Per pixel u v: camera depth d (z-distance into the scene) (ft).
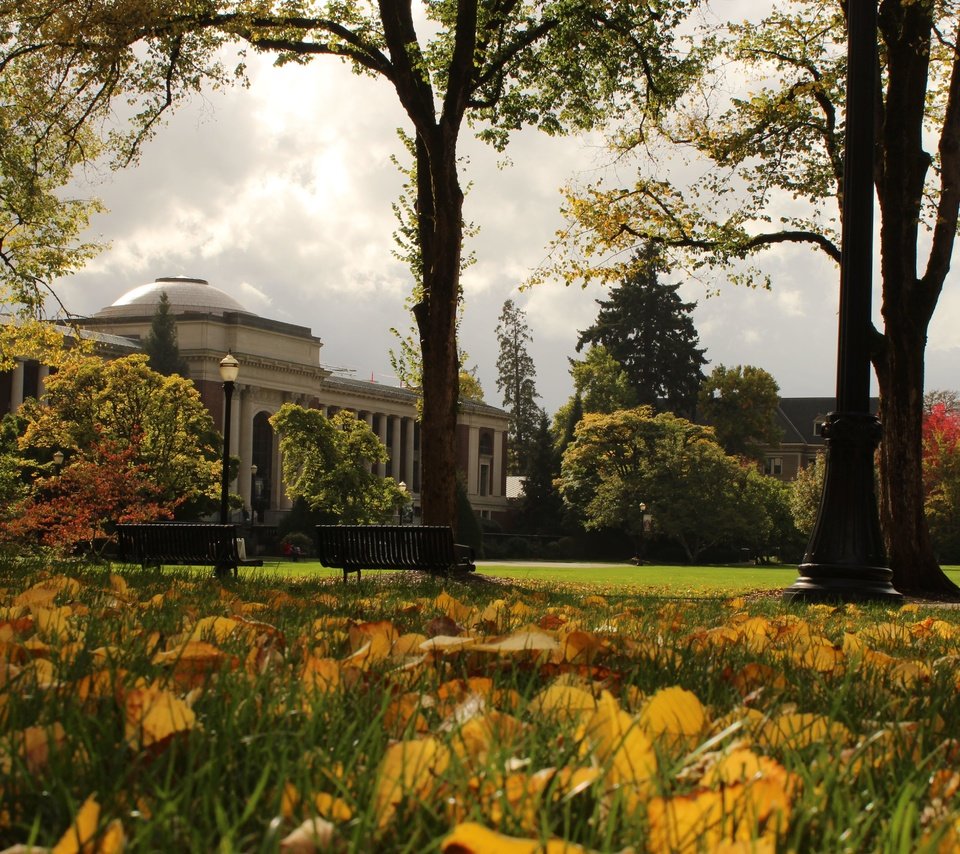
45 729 6.07
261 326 334.85
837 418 42.98
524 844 3.80
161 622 14.46
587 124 75.00
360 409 372.79
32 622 12.69
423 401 65.51
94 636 11.73
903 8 60.23
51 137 79.20
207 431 198.80
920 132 62.80
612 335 347.36
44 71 63.87
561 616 20.27
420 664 9.77
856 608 33.37
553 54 71.00
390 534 58.13
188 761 5.86
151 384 178.40
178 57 66.03
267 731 6.95
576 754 6.07
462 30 63.26
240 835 4.82
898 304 62.18
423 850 4.63
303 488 214.69
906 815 4.79
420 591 35.45
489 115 74.28
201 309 351.46
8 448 175.73
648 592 61.82
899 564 62.34
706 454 270.46
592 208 74.64
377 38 70.95
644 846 4.53
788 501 296.10
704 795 4.62
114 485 129.29
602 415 284.20
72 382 176.14
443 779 5.28
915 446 62.64
